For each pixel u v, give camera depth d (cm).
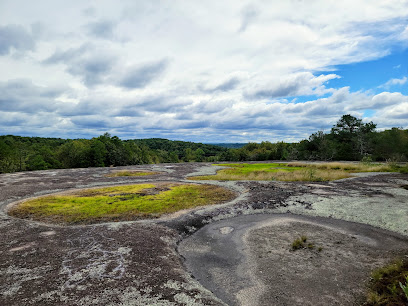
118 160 6362
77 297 639
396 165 3431
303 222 1341
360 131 6047
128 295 655
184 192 2164
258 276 817
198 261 940
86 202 1808
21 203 1786
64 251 928
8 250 938
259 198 1789
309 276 808
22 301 619
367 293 708
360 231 1195
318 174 2884
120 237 1075
